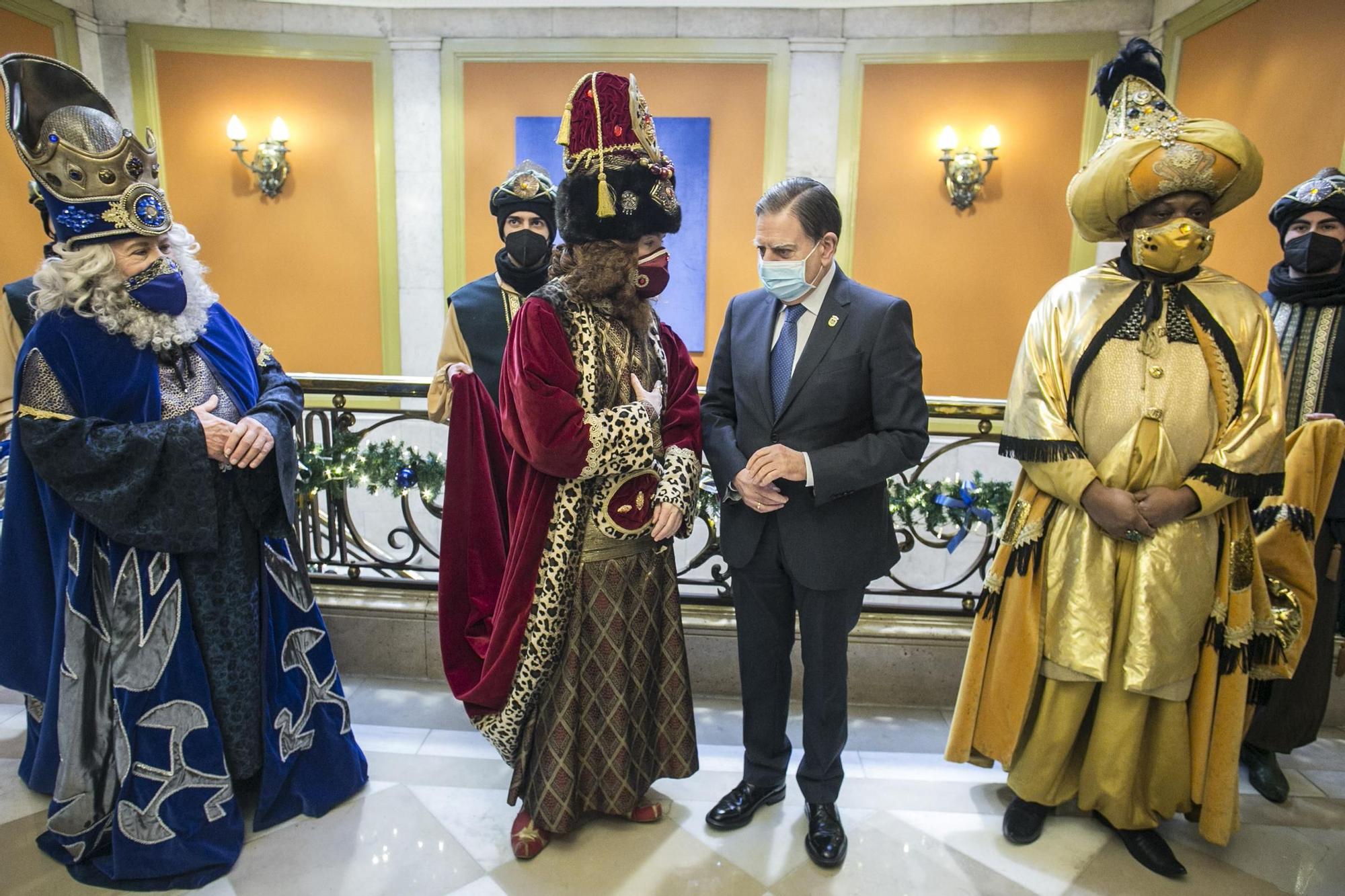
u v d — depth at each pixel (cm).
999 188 554
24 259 488
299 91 560
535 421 155
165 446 162
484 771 214
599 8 545
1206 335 169
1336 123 375
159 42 545
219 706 177
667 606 184
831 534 169
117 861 167
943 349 577
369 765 216
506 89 559
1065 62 534
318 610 198
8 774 204
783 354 173
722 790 207
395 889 170
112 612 167
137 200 161
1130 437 168
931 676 254
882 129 553
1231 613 174
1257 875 179
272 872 174
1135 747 179
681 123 556
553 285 165
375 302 588
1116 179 167
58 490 160
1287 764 223
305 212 576
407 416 259
